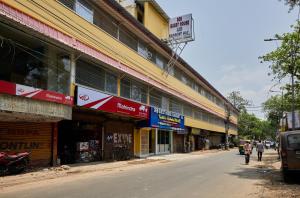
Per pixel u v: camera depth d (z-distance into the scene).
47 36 15.27
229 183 13.11
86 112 21.25
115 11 22.67
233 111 84.81
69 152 20.33
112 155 24.42
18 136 16.16
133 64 26.41
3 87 12.99
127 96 25.72
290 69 23.27
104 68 21.94
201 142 52.84
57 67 17.45
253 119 98.56
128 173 16.09
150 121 28.06
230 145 70.12
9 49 15.66
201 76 47.38
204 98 53.06
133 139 28.08
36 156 16.91
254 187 12.12
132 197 9.50
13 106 13.48
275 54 23.41
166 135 37.25
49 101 15.44
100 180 13.19
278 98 57.16
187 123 42.00
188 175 15.59
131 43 26.94
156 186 11.79
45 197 9.31
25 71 16.33
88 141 21.98
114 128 25.02
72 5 18.88
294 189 11.57
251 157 33.31
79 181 12.79
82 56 18.83
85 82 19.62
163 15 38.09
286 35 22.94
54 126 18.06
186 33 33.84
